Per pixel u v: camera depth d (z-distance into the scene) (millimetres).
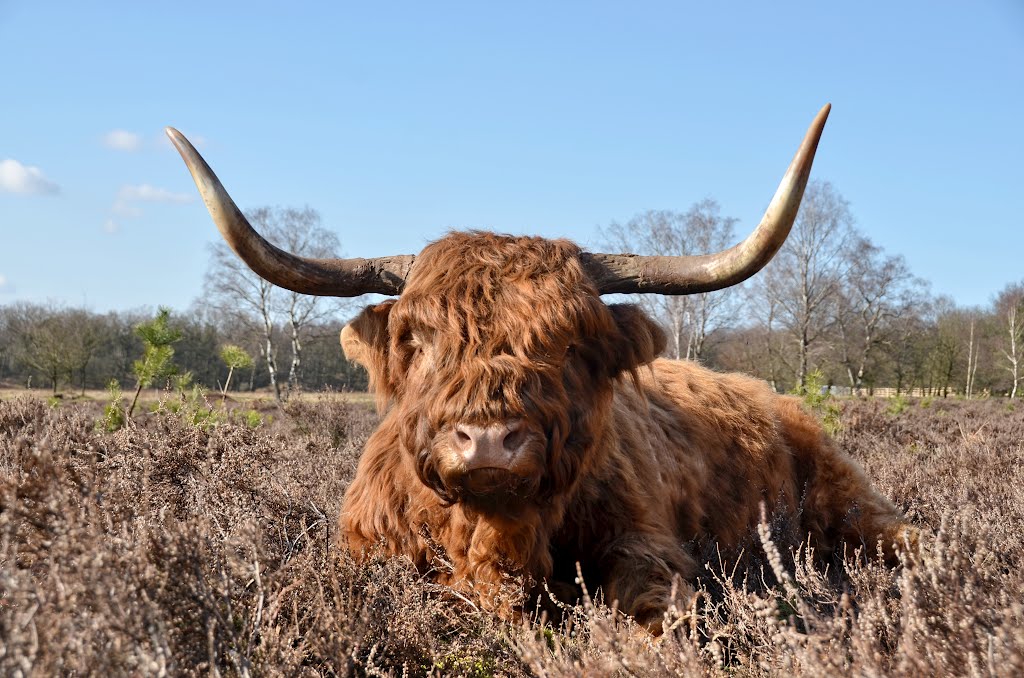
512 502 3412
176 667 2127
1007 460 7457
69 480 2889
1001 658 2088
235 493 4098
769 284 56281
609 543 4035
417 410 3525
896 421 13656
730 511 5156
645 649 2549
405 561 3729
